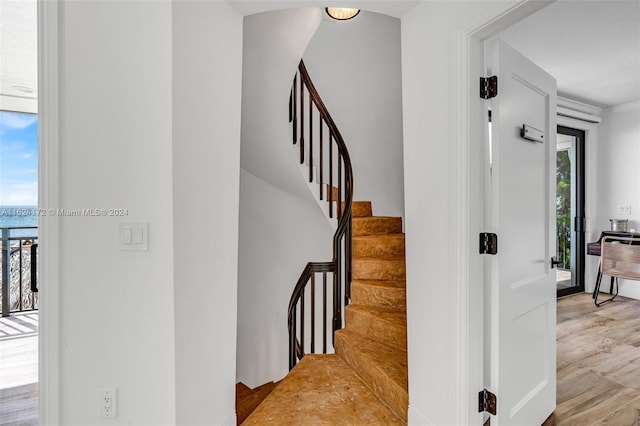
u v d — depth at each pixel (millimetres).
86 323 1401
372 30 4137
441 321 1459
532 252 1694
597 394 2123
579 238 4555
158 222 1375
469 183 1352
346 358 2312
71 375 1400
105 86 1402
